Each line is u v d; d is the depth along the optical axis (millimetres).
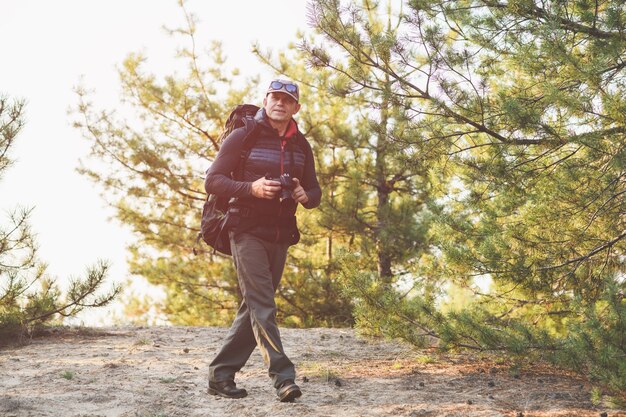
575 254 5508
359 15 6262
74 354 5961
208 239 4355
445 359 5750
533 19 5570
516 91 5742
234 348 4379
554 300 6000
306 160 4434
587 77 4879
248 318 4348
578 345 4055
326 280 14289
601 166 5070
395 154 6293
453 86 5820
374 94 6285
